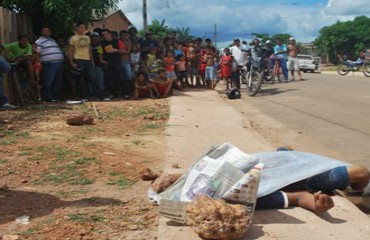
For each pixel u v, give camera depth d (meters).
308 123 9.41
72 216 4.06
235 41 15.59
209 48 16.14
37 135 7.42
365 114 10.13
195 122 8.91
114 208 4.27
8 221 3.95
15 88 11.14
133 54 13.48
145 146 6.83
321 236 3.66
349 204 4.38
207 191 3.88
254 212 4.12
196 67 16.42
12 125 8.17
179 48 16.80
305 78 22.47
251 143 7.22
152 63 13.75
